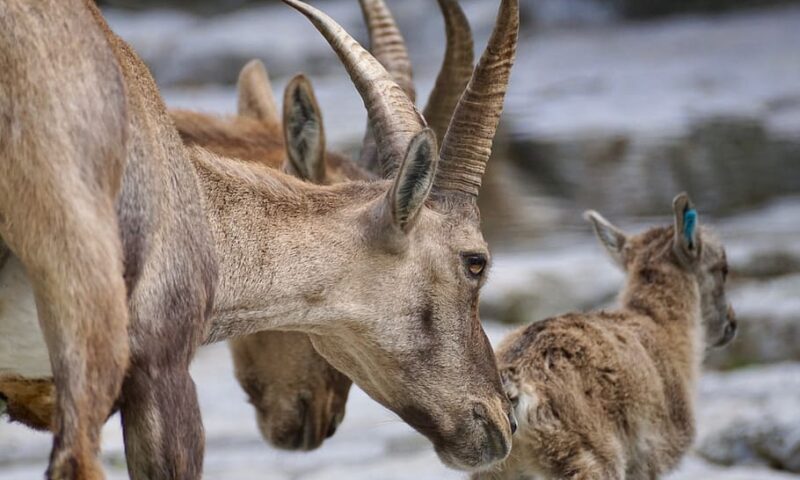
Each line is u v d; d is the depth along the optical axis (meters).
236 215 12.22
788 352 24.92
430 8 53.25
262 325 12.34
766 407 20.25
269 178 12.60
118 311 9.97
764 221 35.09
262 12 55.47
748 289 27.84
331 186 12.91
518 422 14.52
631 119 39.59
